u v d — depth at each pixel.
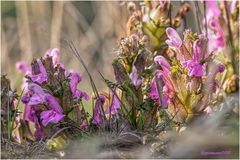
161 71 0.68
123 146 0.66
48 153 0.66
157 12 0.76
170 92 0.68
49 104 0.67
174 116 0.67
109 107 0.68
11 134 0.68
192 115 0.68
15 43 1.33
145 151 0.65
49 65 0.67
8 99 0.68
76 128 0.67
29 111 0.68
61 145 0.67
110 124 0.67
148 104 0.67
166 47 0.75
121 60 0.69
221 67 0.68
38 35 1.23
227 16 0.77
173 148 0.65
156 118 0.68
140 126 0.67
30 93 0.68
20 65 0.78
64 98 0.67
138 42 0.69
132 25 0.76
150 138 0.66
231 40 0.77
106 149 0.66
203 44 0.67
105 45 1.21
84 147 0.66
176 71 0.67
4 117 0.68
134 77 0.68
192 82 0.67
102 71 1.15
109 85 0.68
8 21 1.40
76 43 1.16
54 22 1.11
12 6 1.46
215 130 0.67
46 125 0.67
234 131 0.67
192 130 0.67
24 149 0.67
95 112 0.68
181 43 0.68
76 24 1.27
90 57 1.20
